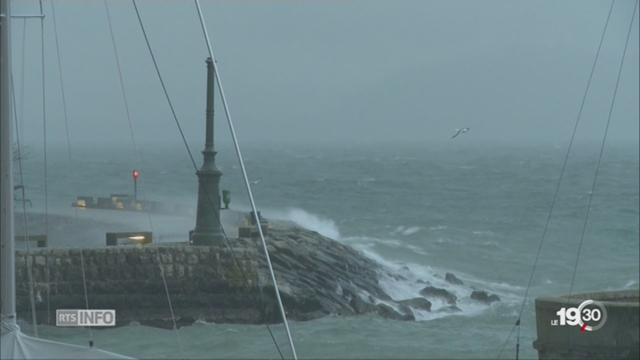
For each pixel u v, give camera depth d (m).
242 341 119.81
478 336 131.62
